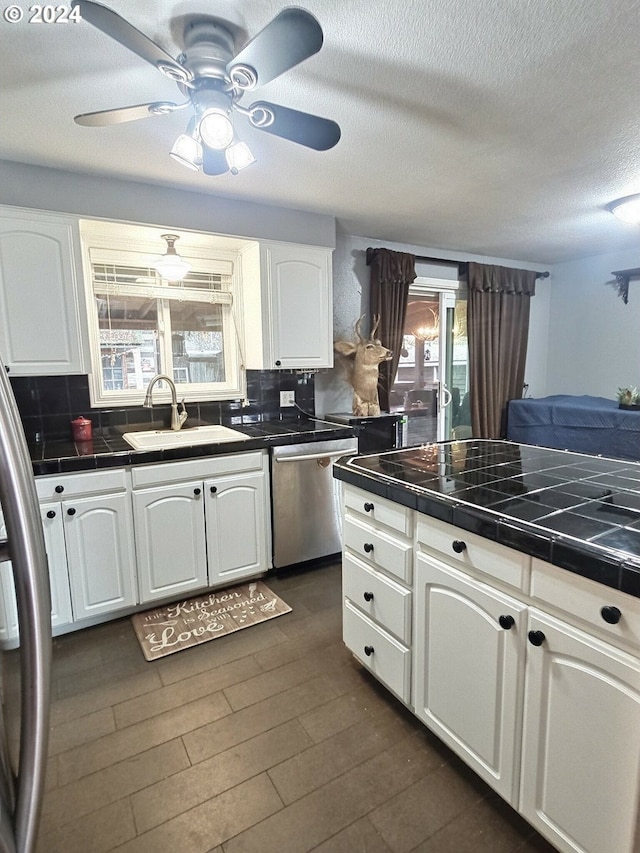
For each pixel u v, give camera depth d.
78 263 2.39
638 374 4.42
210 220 2.72
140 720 1.75
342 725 1.71
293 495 2.84
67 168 2.30
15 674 0.75
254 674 2.00
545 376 5.15
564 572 1.08
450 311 4.46
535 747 1.18
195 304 3.12
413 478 1.68
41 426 2.64
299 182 2.52
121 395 2.87
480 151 2.15
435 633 1.49
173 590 2.50
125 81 1.57
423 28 1.34
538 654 1.15
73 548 2.22
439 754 1.58
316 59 1.47
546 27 1.34
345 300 3.75
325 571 2.97
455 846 1.29
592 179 2.52
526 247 4.18
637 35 1.38
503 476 1.67
